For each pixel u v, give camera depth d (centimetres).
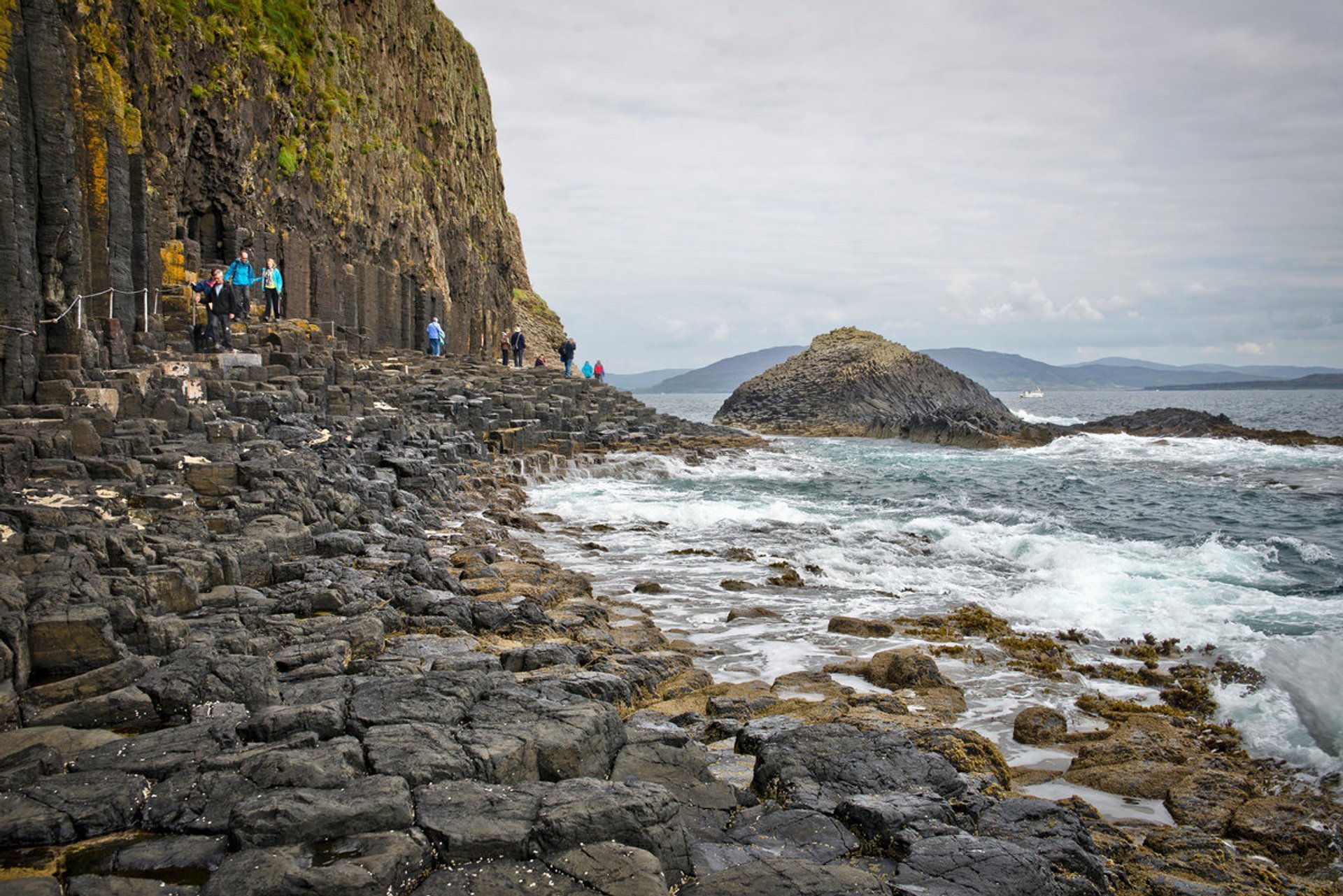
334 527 1623
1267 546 2242
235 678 809
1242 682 1170
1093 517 2827
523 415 3903
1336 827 764
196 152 3425
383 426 2845
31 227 1700
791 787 697
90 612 826
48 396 1645
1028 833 651
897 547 2112
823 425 8325
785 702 994
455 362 4791
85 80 2088
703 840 616
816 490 3422
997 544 2156
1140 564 1936
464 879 519
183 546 1170
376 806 561
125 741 687
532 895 506
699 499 3020
